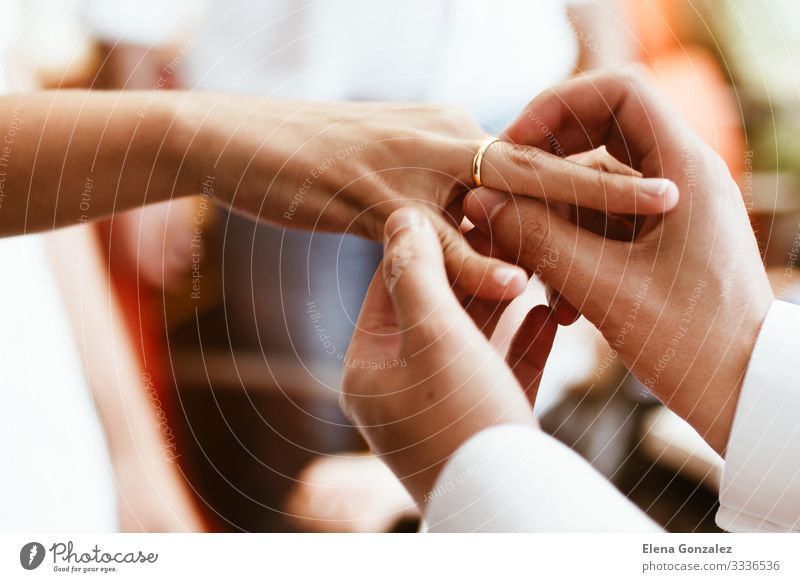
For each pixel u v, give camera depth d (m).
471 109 0.63
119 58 0.58
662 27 0.64
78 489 0.57
